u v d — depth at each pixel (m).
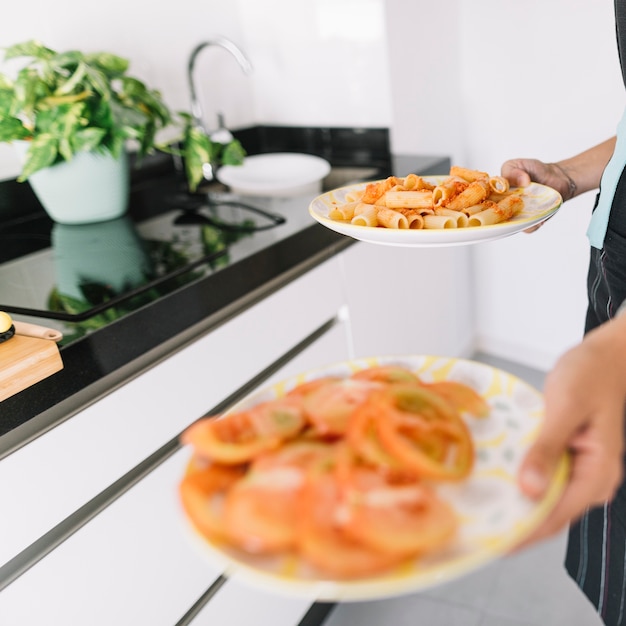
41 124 1.24
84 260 1.22
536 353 2.23
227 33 1.95
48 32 1.47
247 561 0.34
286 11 1.90
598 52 1.77
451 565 0.32
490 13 1.92
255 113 2.10
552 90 1.89
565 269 2.05
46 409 0.84
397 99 1.83
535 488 0.35
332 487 0.37
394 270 1.65
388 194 0.95
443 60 1.98
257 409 0.44
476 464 0.40
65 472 0.88
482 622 1.36
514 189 1.00
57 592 0.88
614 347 0.43
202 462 0.40
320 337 1.40
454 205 0.92
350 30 1.79
